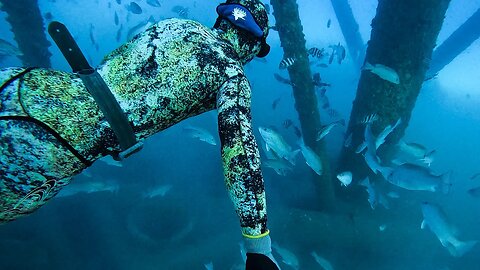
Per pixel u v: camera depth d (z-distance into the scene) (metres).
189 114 1.31
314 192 9.16
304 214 7.32
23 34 8.51
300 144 6.11
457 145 13.84
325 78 19.64
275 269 1.00
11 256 6.88
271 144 6.06
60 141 1.09
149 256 7.23
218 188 9.51
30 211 1.20
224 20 1.44
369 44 7.35
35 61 8.95
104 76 1.21
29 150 1.06
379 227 7.04
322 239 7.10
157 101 1.21
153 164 10.98
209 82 1.24
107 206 8.36
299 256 7.12
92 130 1.14
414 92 7.12
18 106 1.06
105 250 7.47
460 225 8.64
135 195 8.62
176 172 10.68
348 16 15.23
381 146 8.05
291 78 6.75
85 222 7.98
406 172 5.69
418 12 6.21
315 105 6.96
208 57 1.25
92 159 1.19
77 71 1.16
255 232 1.06
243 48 1.46
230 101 1.18
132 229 7.75
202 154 11.53
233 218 7.97
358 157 8.16
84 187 8.02
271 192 9.42
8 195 1.09
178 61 1.23
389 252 7.01
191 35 1.28
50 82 1.14
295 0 6.11
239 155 1.09
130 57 1.24
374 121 7.34
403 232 7.12
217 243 7.31
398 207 8.65
